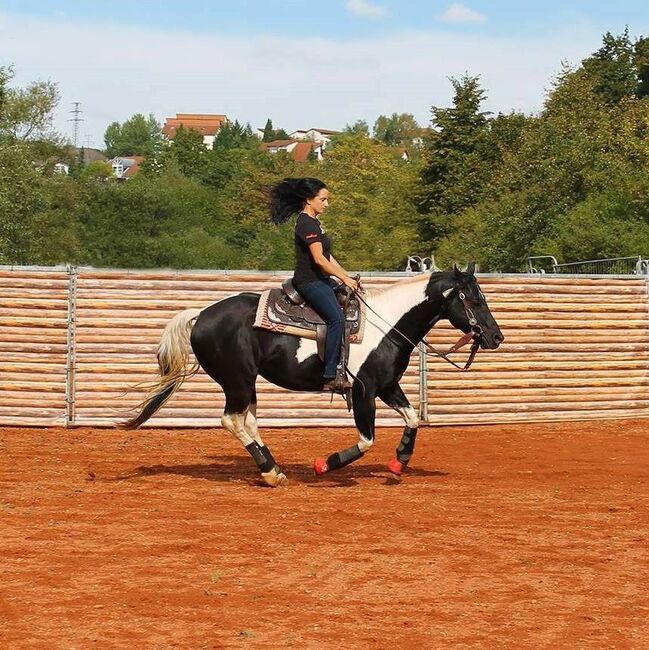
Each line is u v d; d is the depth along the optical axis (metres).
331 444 15.55
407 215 68.62
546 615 6.93
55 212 65.38
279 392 17.19
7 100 59.12
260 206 82.06
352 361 11.44
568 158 41.66
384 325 11.55
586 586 7.63
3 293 16.77
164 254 69.75
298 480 12.11
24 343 16.81
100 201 70.19
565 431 17.33
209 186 109.94
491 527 9.52
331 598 7.24
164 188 73.88
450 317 11.66
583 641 6.43
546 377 18.22
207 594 7.26
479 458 14.20
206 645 6.25
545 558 8.39
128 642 6.29
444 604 7.14
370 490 11.40
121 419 16.88
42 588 7.37
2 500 10.46
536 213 41.34
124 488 11.34
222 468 12.98
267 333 11.40
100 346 16.89
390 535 9.12
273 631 6.53
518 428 17.66
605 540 9.07
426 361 17.61
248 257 72.31
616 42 76.38
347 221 69.75
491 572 7.97
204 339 11.54
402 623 6.72
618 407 18.67
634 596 7.39
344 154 80.50
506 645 6.34
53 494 10.87
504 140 63.53
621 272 26.20
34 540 8.78
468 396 17.81
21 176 51.28
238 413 11.58
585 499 11.00
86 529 9.22
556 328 18.28
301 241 11.32
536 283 18.16
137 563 8.08
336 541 8.88
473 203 60.22
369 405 11.55
